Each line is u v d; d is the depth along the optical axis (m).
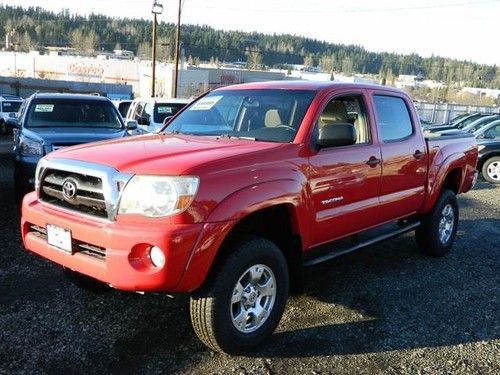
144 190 3.35
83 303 4.61
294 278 4.35
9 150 17.20
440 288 5.36
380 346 4.07
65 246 3.66
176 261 3.29
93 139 8.31
